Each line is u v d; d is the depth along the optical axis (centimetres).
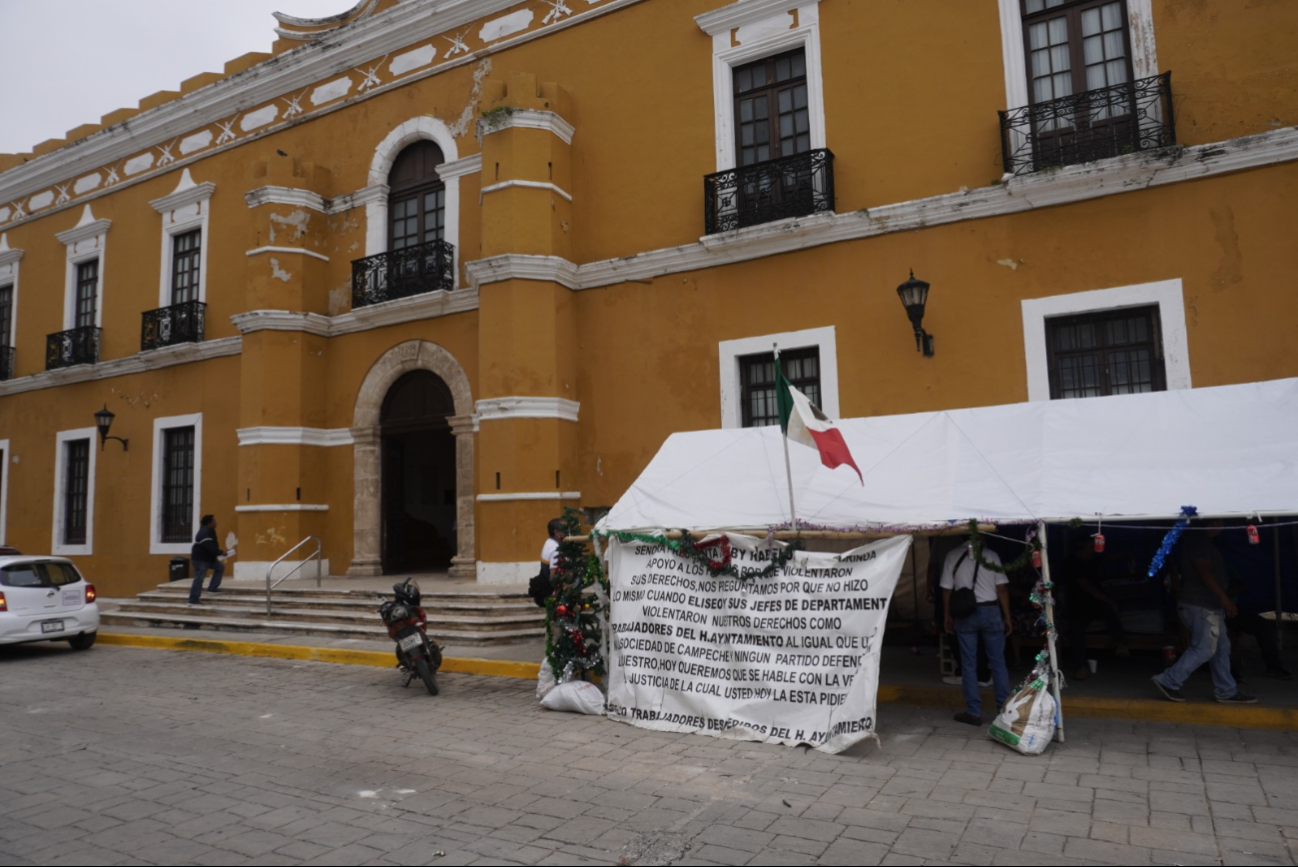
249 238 1591
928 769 552
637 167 1219
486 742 641
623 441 1195
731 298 1133
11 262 1977
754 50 1145
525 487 1161
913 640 894
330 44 1509
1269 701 657
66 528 1814
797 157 1080
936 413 796
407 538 1698
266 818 481
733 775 550
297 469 1430
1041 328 948
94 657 1089
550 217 1211
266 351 1427
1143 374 917
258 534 1396
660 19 1221
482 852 428
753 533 703
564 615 756
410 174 1469
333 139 1530
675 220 1181
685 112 1189
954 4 1024
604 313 1225
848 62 1083
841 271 1062
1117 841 427
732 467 817
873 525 666
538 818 476
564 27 1298
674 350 1169
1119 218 919
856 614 623
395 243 1478
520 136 1207
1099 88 938
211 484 1577
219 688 866
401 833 455
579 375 1237
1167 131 894
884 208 1025
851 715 602
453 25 1405
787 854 418
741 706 648
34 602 1083
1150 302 897
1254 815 459
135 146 1772
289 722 714
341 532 1452
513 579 1155
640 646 705
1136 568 830
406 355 1412
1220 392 701
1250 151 853
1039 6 995
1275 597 756
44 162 1884
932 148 1022
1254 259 855
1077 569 775
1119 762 557
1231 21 884
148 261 1736
